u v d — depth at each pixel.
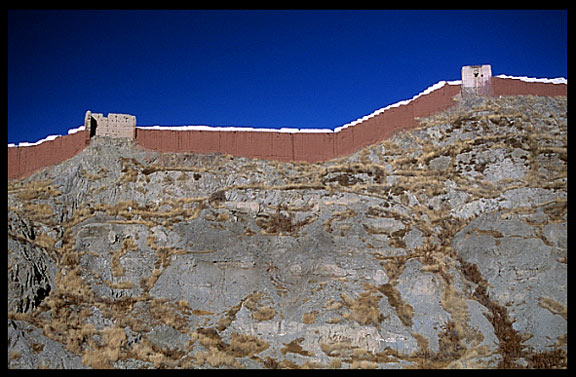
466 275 37.94
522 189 43.22
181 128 52.19
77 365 31.17
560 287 35.38
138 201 47.03
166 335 34.75
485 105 51.19
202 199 47.00
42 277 37.72
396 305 35.94
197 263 40.41
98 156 49.72
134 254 41.28
